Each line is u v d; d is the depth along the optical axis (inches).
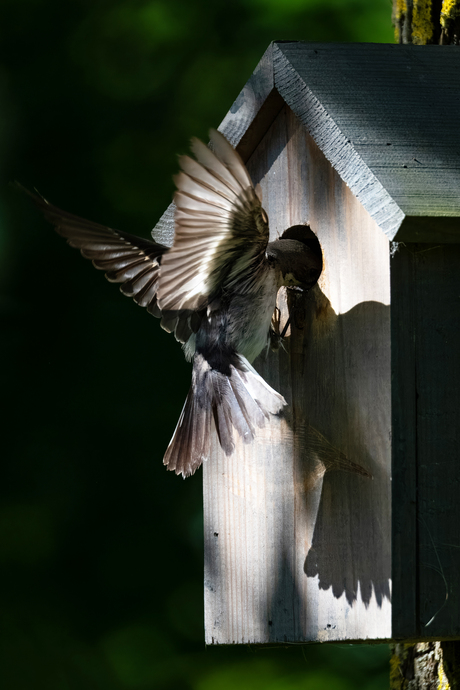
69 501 562.6
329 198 295.1
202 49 629.6
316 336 298.7
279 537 311.4
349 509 280.5
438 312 263.0
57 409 568.7
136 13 627.8
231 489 333.4
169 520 565.3
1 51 607.8
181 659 545.0
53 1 621.6
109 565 559.5
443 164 264.2
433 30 363.3
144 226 589.3
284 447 309.1
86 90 608.1
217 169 229.6
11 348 573.0
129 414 565.9
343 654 526.0
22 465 565.0
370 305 271.1
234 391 299.7
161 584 557.6
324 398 294.2
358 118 278.4
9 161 588.1
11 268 575.5
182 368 573.3
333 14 626.2
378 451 266.7
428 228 250.2
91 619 552.7
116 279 322.3
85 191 592.4
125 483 564.4
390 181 257.0
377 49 307.3
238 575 328.8
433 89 293.0
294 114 310.2
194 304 307.6
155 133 612.4
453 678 318.3
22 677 539.2
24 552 560.4
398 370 260.2
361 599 274.5
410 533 259.3
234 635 329.1
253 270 293.7
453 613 260.4
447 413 262.4
